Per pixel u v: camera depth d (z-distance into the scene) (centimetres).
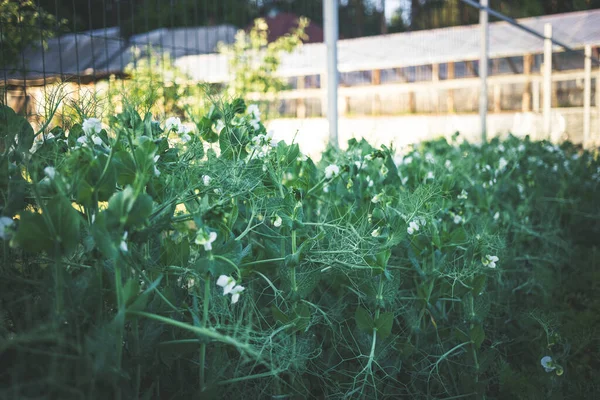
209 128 218
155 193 161
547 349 219
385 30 972
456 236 210
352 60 970
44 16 290
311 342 190
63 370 122
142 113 205
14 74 294
